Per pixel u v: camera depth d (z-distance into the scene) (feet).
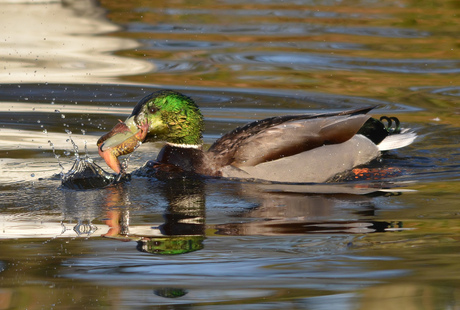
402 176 37.29
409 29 71.77
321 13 79.30
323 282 23.79
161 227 29.45
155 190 35.04
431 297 22.27
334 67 60.03
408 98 51.90
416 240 27.32
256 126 38.78
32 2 82.43
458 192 34.06
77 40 68.39
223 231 28.84
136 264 25.46
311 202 32.94
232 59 62.44
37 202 32.91
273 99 51.96
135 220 30.35
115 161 37.22
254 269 24.97
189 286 23.59
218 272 24.72
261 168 36.99
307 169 37.11
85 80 56.54
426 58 62.23
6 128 45.70
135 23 75.20
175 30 72.38
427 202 32.48
